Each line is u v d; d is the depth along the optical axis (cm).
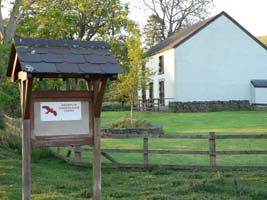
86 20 2755
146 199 914
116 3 2703
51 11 1620
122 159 1514
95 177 754
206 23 4259
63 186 1061
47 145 716
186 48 4253
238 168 1248
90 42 738
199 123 2958
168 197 924
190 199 911
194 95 4269
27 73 662
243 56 4356
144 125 2431
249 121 3017
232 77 4338
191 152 1281
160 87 4644
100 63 711
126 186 1067
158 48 4831
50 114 717
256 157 1503
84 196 962
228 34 4322
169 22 5978
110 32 2784
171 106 4150
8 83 1542
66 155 1466
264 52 4397
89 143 741
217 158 1495
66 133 727
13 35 1656
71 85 2342
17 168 1260
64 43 720
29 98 693
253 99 4316
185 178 1155
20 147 1623
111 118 3544
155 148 1738
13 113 2425
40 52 691
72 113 730
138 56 3009
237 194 965
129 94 3027
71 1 1928
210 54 4294
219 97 4312
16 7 1653
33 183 1091
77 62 698
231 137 1275
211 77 4297
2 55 1261
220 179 1072
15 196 928
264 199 931
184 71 4253
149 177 1173
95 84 731
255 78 4384
